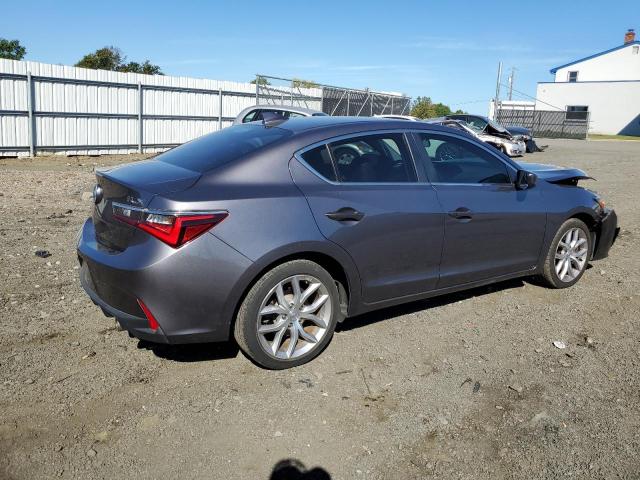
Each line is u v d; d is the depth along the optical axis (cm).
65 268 558
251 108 1309
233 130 451
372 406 338
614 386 367
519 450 301
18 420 309
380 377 372
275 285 358
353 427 317
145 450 291
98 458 283
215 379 362
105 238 368
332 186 386
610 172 1595
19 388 339
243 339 357
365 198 394
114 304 351
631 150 2667
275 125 425
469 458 294
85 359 379
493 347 420
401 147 432
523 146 2020
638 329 458
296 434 309
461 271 458
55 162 1625
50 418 312
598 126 4822
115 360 380
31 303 465
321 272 376
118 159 1780
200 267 331
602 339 438
